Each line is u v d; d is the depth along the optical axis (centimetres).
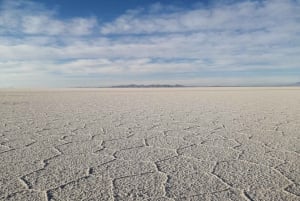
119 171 275
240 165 293
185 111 833
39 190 226
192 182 244
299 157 323
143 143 402
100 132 488
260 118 670
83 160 313
